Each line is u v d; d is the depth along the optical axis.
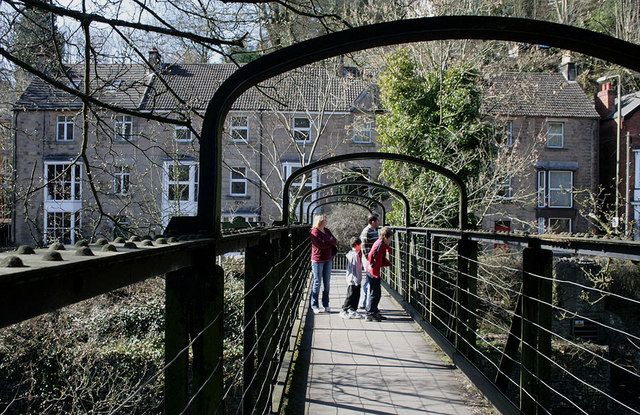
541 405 4.00
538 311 4.05
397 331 8.88
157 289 14.08
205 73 28.38
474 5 21.23
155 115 6.28
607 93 36.16
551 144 34.69
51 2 6.51
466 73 20.47
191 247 2.05
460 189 6.70
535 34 3.01
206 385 2.26
